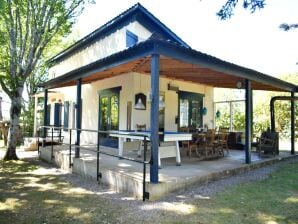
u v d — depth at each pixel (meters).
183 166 7.79
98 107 12.75
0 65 10.72
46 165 10.06
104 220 4.63
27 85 20.12
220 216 4.74
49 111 17.86
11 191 6.48
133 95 10.57
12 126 11.12
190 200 5.54
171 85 12.10
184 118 12.99
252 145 12.54
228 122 19.39
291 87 11.92
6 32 10.63
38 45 11.08
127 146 8.95
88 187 6.83
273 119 12.14
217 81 11.84
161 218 4.67
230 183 6.87
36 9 10.77
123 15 11.67
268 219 4.62
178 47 6.09
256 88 12.70
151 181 5.74
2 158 11.24
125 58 6.72
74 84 12.38
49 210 5.15
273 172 8.34
